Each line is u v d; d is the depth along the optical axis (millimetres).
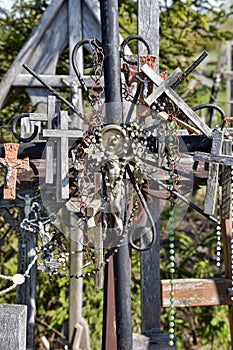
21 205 5680
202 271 8438
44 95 7055
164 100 4148
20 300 6004
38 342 8602
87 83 6723
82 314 8164
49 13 6961
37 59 7055
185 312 8719
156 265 5926
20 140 4414
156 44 5695
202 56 4113
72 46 6914
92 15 6871
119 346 4207
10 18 8727
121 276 4215
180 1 8438
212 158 4203
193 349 8930
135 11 8484
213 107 4414
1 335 4051
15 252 8602
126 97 4352
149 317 5957
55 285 8438
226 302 5457
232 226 5098
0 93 6984
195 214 9633
